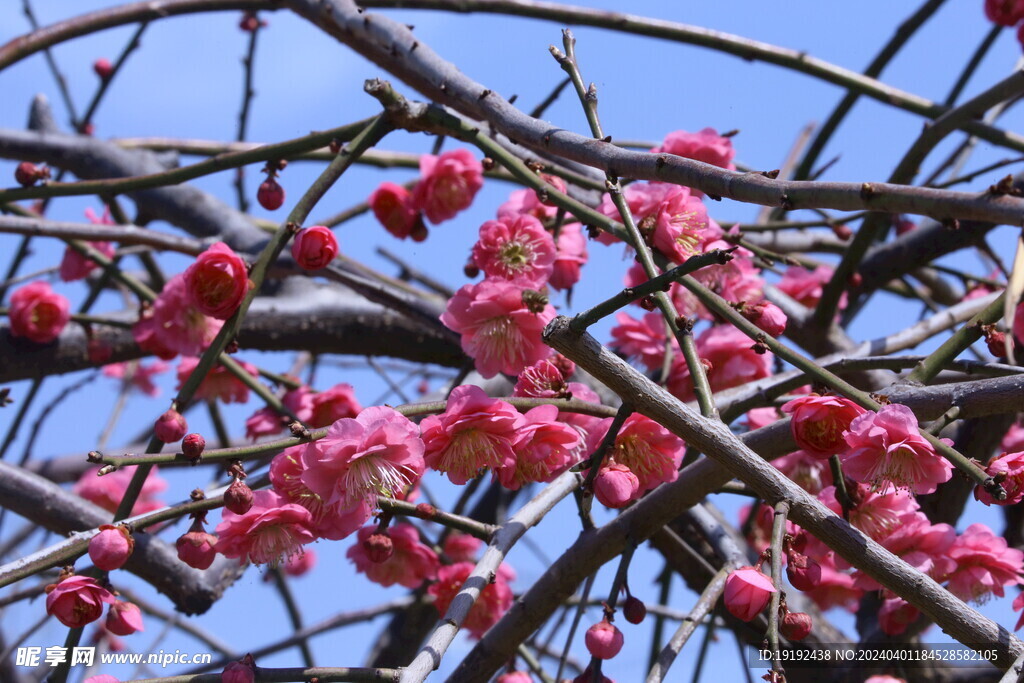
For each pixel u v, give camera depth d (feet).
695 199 2.39
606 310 2.16
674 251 2.35
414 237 2.84
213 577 2.71
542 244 2.39
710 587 2.38
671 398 2.17
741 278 2.62
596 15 2.92
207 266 2.41
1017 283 2.11
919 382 2.24
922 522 2.42
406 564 2.67
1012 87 2.62
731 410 2.43
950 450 2.12
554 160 2.78
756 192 2.15
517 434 2.22
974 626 2.10
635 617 2.33
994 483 2.10
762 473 2.15
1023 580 2.44
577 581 2.37
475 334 2.34
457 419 2.21
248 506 2.24
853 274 2.90
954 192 2.06
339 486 2.20
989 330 2.24
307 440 2.20
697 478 2.32
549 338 2.17
